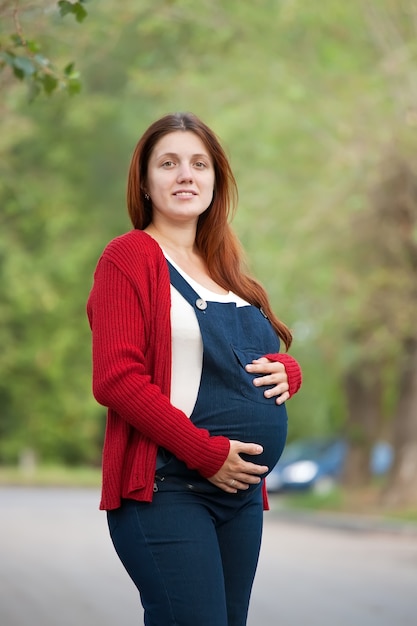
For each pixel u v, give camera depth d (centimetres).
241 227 2330
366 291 2341
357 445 3117
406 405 2600
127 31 2452
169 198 484
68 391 4512
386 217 2255
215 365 457
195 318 460
